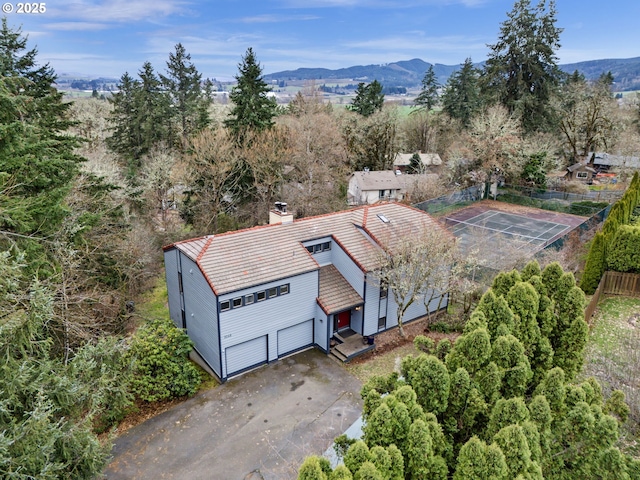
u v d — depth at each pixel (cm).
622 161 5012
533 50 5038
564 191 4788
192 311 2106
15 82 1911
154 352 1820
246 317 1958
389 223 2505
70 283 1792
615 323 2238
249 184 3812
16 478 903
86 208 2295
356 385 1941
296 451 1576
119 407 1466
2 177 1385
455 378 1188
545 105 5153
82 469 1124
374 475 879
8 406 1023
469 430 1192
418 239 2250
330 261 2409
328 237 2356
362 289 2223
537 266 1680
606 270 2584
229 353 1958
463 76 6394
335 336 2275
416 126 6912
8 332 1027
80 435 1105
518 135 4981
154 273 2970
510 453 950
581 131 5625
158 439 1633
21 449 936
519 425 1005
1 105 1536
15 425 947
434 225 2566
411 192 4644
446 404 1155
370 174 5472
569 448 1115
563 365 1540
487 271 2483
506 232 3747
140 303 2698
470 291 2252
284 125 4259
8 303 1212
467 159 4888
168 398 1847
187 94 5081
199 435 1655
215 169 3494
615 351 1977
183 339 1938
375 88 6500
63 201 1872
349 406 1805
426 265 2169
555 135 5609
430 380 1152
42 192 1695
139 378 1794
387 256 2212
